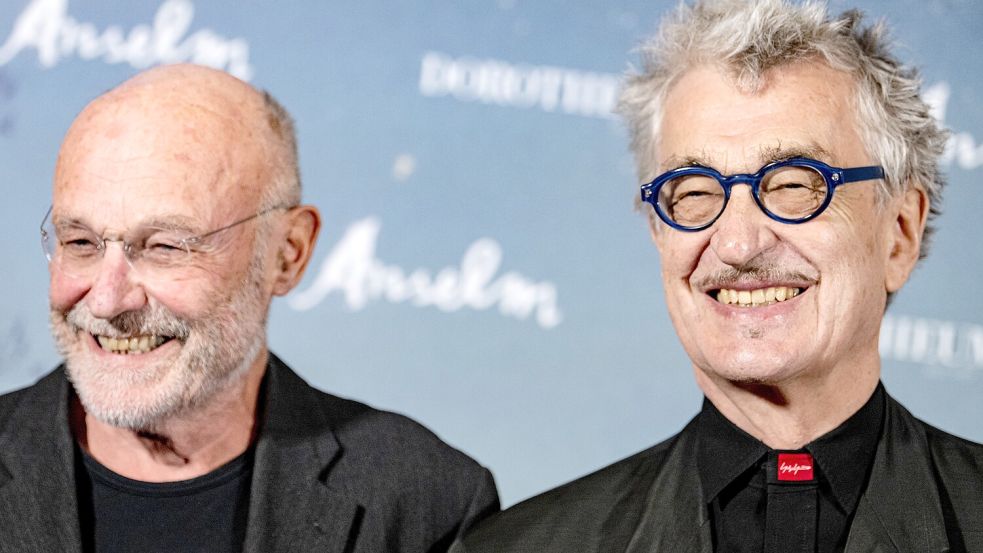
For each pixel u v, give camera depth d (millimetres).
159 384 2432
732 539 2299
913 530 2229
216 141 2480
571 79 3920
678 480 2373
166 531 2492
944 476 2299
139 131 2432
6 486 2455
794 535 2258
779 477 2277
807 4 2311
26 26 3742
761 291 2256
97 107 2475
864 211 2258
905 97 2344
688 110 2299
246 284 2523
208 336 2457
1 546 2412
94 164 2408
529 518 2422
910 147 2342
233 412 2559
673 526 2326
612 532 2361
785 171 2225
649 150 2416
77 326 2439
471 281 3881
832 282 2227
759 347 2229
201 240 2436
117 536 2475
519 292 3893
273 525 2525
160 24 3777
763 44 2258
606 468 2486
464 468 2736
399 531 2621
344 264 3846
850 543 2217
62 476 2463
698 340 2309
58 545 2410
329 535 2561
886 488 2264
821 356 2234
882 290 2318
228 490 2545
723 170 2242
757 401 2291
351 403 2811
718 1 2361
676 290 2332
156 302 2416
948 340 3902
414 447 2721
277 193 2590
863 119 2285
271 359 2721
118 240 2395
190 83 2535
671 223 2303
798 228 2213
